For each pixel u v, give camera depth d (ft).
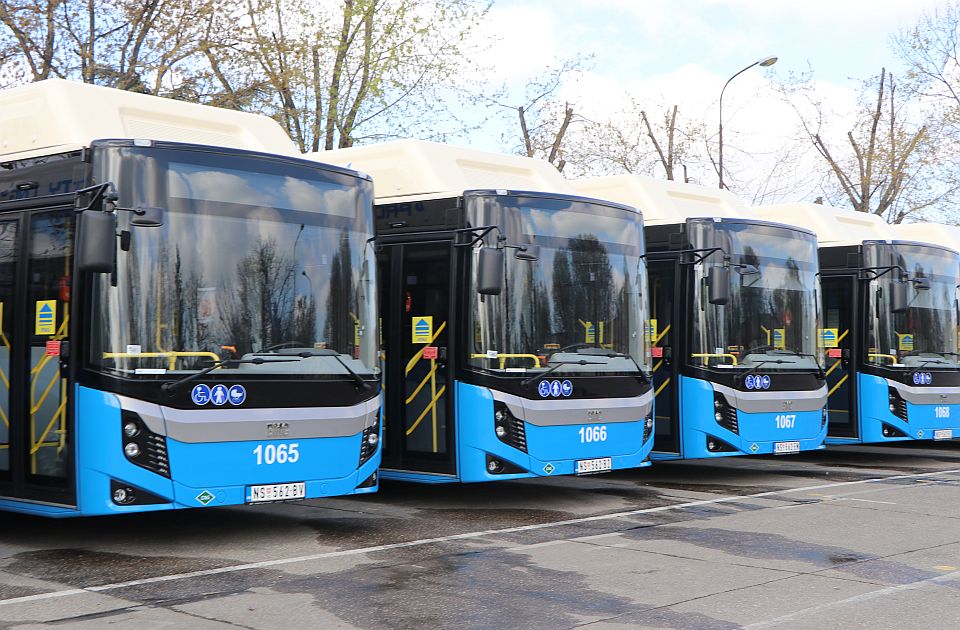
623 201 49.80
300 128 87.61
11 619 22.38
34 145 31.65
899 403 54.13
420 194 39.78
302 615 22.76
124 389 28.40
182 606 23.52
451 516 37.29
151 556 29.50
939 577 26.50
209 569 27.63
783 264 48.65
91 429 28.58
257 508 39.55
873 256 54.95
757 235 47.96
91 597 24.35
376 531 33.91
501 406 37.22
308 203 32.32
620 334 40.73
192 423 29.09
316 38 88.12
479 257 35.86
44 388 29.81
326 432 31.73
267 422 30.42
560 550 30.37
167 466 28.76
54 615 22.70
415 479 39.04
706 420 45.62
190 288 29.53
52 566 28.02
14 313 30.83
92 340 28.68
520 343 37.78
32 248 30.55
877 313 54.60
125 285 28.68
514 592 24.95
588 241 40.22
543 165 44.65
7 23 76.59
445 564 28.32
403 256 39.91
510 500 41.65
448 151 41.29
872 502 40.63
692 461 58.34
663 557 29.27
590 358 39.58
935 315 56.29
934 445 70.33
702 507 39.42
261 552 30.12
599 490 45.01
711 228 46.55
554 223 39.32
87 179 29.27
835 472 52.42
